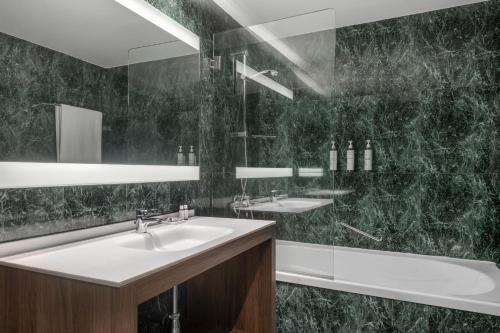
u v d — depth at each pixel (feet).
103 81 5.18
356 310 6.15
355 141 9.59
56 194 4.51
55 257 3.69
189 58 7.32
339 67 9.82
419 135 8.87
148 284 3.19
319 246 7.11
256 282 6.42
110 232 5.19
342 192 9.73
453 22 8.52
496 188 8.14
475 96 8.31
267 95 7.78
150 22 6.18
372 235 9.36
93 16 5.01
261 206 7.83
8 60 3.93
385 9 8.68
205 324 6.91
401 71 9.07
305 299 6.60
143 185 6.13
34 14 4.21
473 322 5.37
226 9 8.74
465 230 8.43
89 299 2.98
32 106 4.17
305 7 8.62
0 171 3.78
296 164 7.43
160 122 6.44
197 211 7.84
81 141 4.79
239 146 8.16
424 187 8.82
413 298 5.75
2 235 3.86
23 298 3.35
